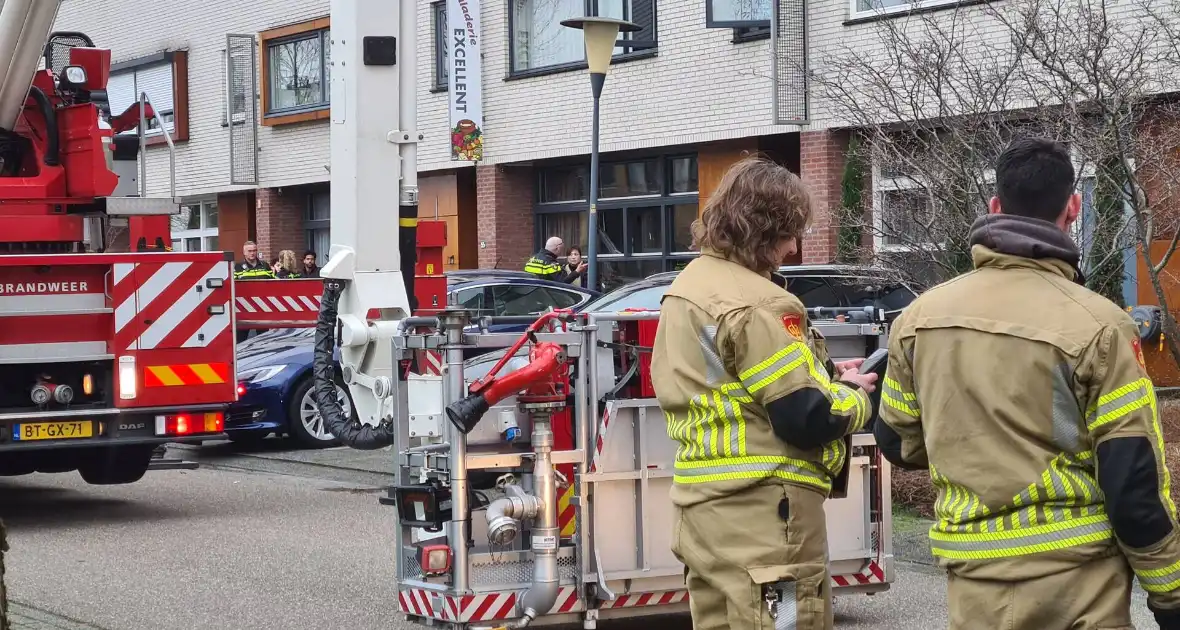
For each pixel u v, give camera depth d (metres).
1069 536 3.12
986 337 3.22
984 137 9.40
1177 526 3.07
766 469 3.71
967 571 3.24
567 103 21.22
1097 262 9.86
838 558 6.34
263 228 27.72
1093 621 3.10
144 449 10.80
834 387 3.74
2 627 4.41
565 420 5.96
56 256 9.56
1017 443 3.16
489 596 5.81
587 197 22.22
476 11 22.08
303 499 11.13
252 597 7.63
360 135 8.43
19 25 9.68
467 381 6.47
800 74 17.05
